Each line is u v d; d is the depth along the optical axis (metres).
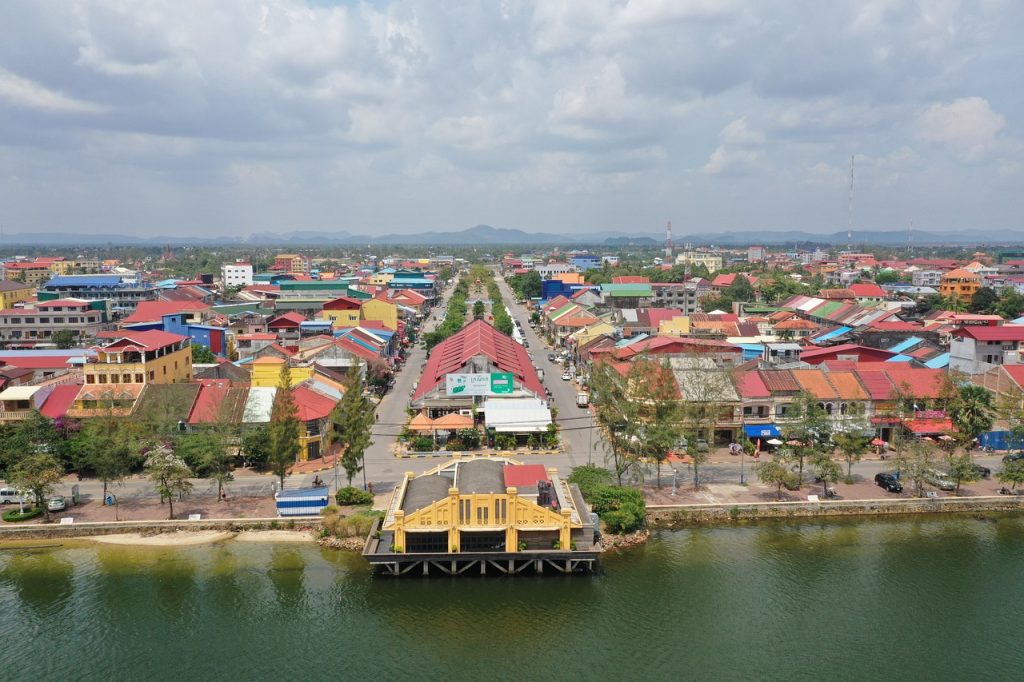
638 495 84.94
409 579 72.88
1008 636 64.94
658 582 73.12
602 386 95.25
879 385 109.94
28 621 67.00
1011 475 88.88
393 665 60.91
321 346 153.00
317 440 104.75
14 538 81.62
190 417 103.44
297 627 65.81
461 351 136.38
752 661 61.50
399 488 82.31
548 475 85.75
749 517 87.50
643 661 61.47
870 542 81.62
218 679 59.22
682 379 110.31
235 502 88.56
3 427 97.56
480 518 72.56
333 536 80.88
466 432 110.62
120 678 59.44
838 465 90.19
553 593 70.94
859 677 59.66
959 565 76.69
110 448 88.25
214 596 70.62
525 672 60.09
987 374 117.56
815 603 69.81
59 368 140.25
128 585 72.75
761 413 108.31
